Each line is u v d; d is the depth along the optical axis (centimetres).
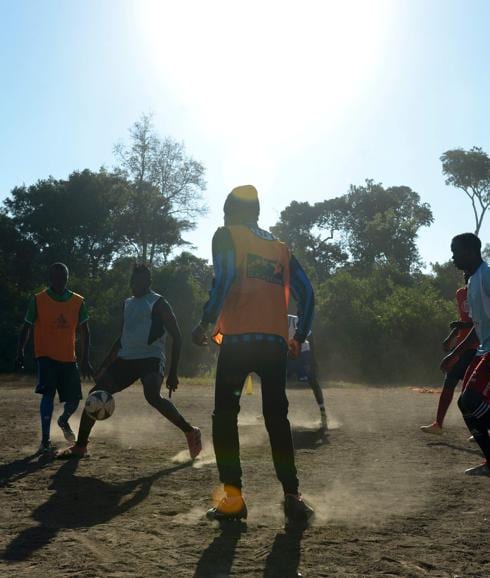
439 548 395
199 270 6456
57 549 389
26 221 5475
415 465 654
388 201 8556
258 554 382
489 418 580
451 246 611
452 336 842
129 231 5906
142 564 364
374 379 3088
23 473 609
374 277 3741
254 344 463
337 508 487
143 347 692
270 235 492
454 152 7462
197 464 654
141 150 5722
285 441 463
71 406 761
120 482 572
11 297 3191
